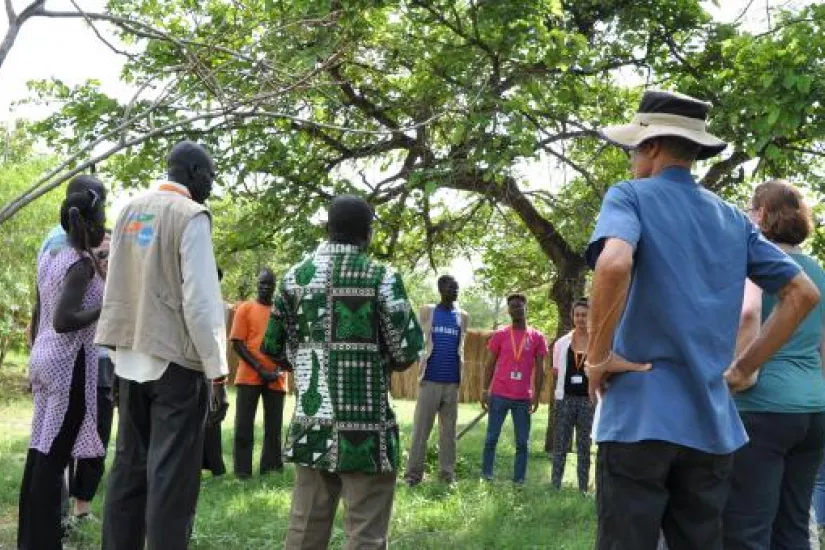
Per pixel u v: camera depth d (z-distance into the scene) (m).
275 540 6.46
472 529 7.20
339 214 4.61
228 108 4.56
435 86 10.59
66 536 6.08
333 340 4.49
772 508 3.82
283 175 11.21
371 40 10.18
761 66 9.17
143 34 4.52
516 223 14.66
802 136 9.88
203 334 4.37
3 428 13.59
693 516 3.03
